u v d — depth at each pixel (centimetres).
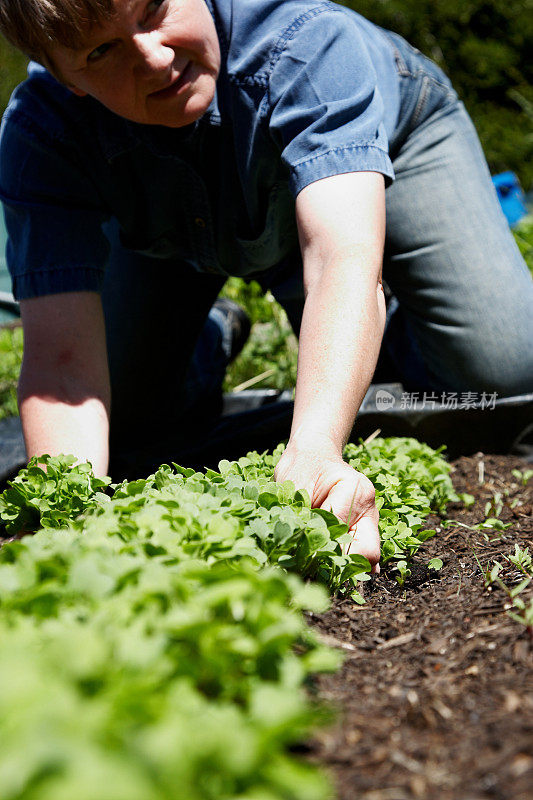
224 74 217
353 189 193
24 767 67
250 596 104
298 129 203
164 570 108
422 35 766
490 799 93
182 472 181
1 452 306
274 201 238
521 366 275
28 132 234
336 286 184
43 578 113
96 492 179
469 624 142
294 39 208
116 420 318
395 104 255
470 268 271
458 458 282
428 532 191
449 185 271
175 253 277
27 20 180
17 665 83
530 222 457
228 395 355
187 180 240
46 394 216
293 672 98
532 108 745
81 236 231
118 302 299
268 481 170
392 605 160
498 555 191
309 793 77
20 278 227
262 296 393
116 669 88
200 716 84
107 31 177
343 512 157
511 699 114
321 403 175
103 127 230
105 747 75
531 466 270
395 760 102
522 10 768
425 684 122
